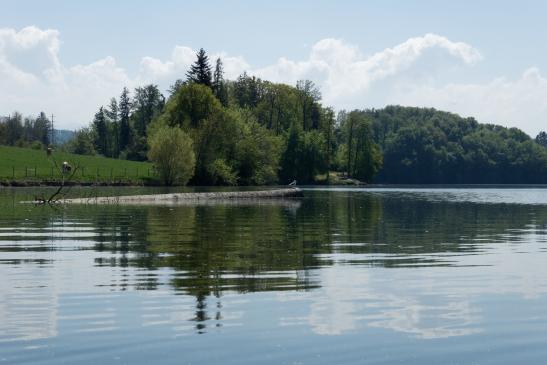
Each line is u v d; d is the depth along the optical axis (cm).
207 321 1271
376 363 1042
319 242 2736
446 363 1048
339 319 1302
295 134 14188
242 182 11169
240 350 1095
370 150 15700
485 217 4669
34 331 1191
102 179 9112
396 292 1584
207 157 10206
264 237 2880
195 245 2520
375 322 1284
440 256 2303
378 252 2400
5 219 3747
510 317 1335
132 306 1390
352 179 15712
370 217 4525
